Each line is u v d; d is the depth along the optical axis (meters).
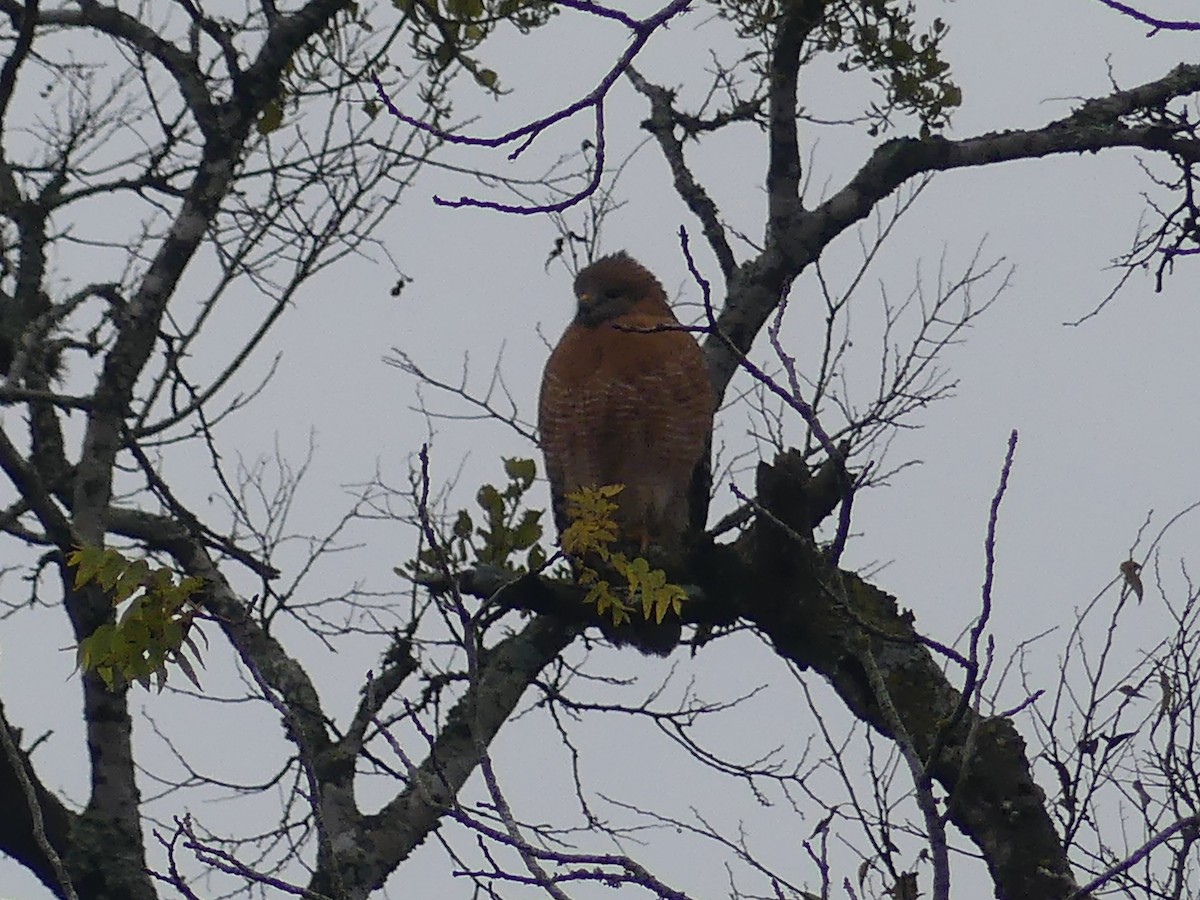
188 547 12.33
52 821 10.19
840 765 7.62
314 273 12.16
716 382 14.03
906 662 10.94
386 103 6.74
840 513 6.93
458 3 10.66
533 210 6.89
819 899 7.64
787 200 14.45
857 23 14.06
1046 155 14.46
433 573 10.00
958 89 14.16
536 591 10.88
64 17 11.69
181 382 11.66
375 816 11.44
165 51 11.67
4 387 10.62
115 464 11.05
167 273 11.14
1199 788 8.88
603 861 6.62
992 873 10.62
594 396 13.51
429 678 11.42
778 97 14.43
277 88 11.36
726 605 11.02
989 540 6.63
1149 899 8.65
